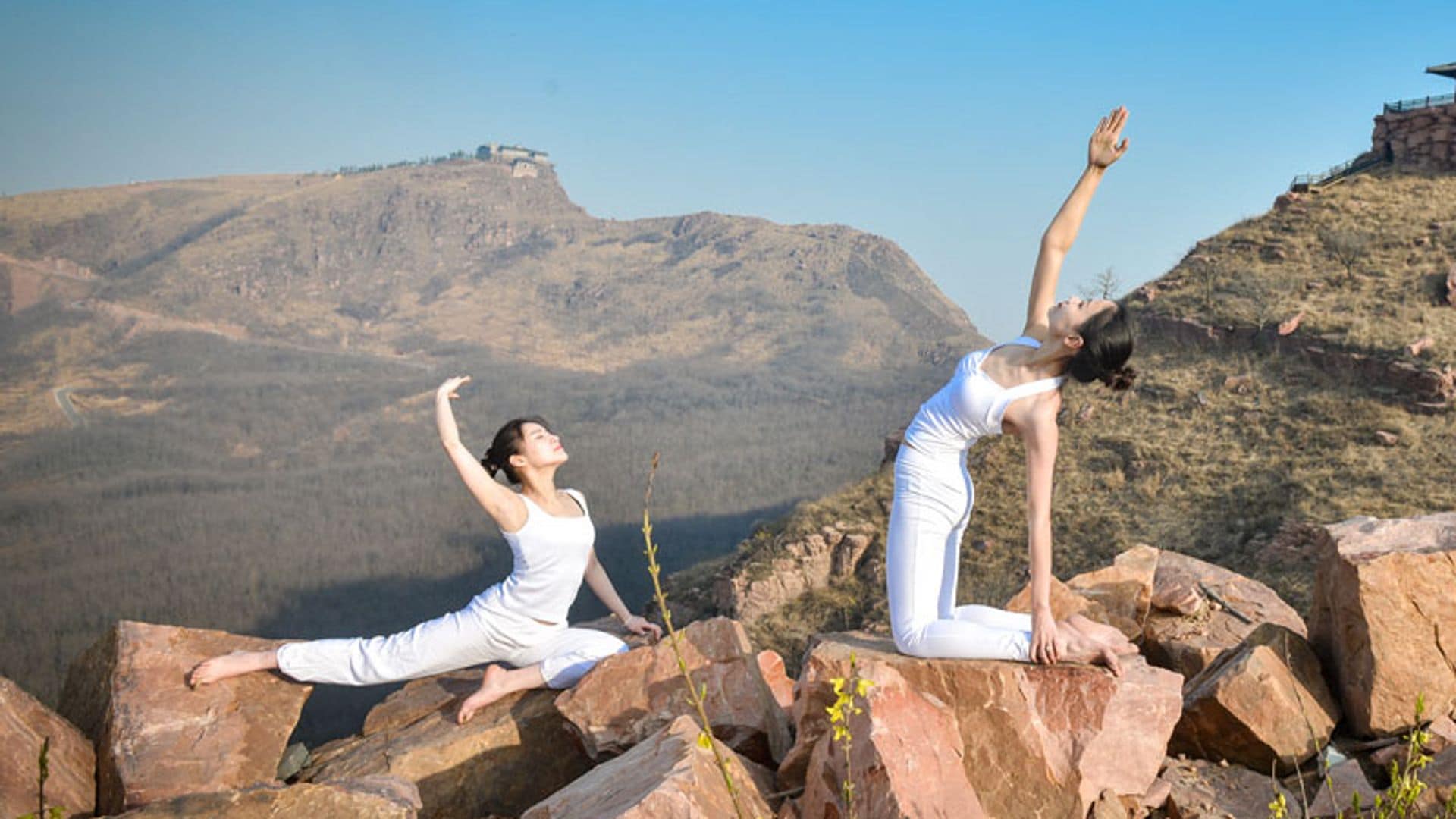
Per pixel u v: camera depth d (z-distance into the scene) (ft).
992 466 134.10
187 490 469.16
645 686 12.20
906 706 10.06
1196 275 173.17
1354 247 161.58
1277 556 102.01
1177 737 12.75
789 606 134.21
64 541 380.58
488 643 13.01
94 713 12.28
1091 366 10.13
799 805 10.36
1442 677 12.18
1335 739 12.76
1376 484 108.99
